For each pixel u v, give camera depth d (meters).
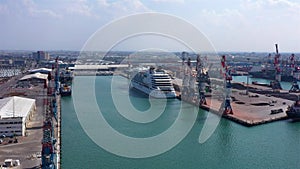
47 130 46.81
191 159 46.88
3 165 41.03
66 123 65.62
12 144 50.47
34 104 77.38
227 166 44.53
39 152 46.47
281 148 52.59
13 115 58.97
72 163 43.94
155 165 44.06
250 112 79.69
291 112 73.25
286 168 44.06
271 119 71.50
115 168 42.47
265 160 47.00
